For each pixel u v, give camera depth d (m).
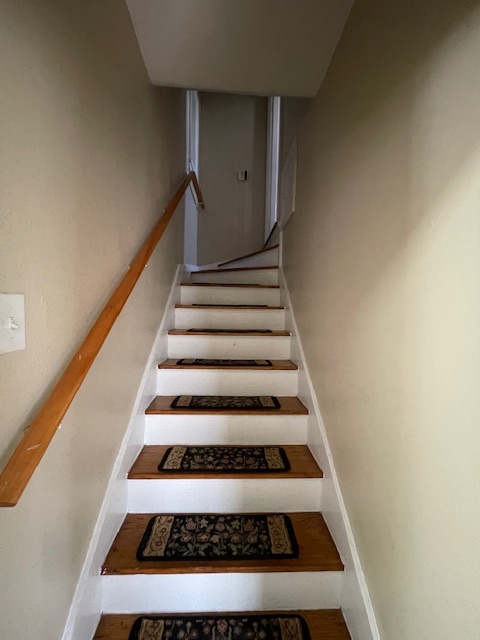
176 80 1.70
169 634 1.07
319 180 1.64
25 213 0.71
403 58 0.84
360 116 1.13
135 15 1.34
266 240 3.91
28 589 0.73
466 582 0.60
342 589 1.16
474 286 0.59
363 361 1.06
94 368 1.08
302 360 1.85
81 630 0.97
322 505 1.40
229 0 1.25
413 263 0.78
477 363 0.58
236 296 2.65
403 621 0.81
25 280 0.71
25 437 0.69
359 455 1.08
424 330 0.74
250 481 1.41
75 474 0.95
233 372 1.91
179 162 2.67
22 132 0.69
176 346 2.15
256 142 4.11
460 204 0.63
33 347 0.74
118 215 1.30
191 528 1.31
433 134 0.71
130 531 1.28
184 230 3.10
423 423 0.74
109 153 1.20
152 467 1.43
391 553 0.87
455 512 0.63
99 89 1.10
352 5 1.24
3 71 0.63
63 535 0.89
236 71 1.61
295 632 1.08
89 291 1.04
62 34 0.85
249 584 1.16
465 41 0.62
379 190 0.96
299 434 1.67
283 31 1.37
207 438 1.65
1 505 0.59
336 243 1.35
